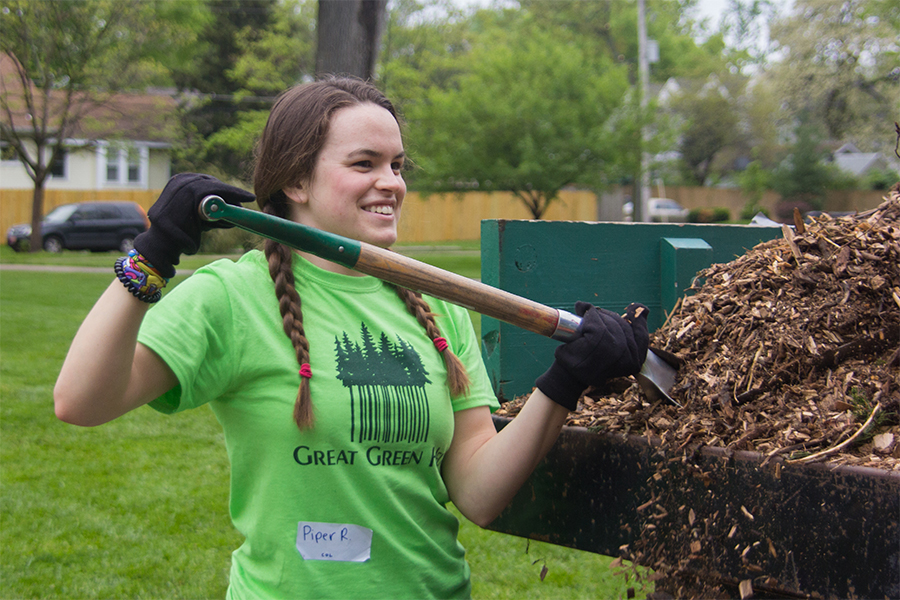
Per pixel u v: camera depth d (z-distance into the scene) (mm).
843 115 24672
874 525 1180
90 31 19547
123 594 3031
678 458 1408
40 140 21109
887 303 1580
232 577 1468
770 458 1298
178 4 19625
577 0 39188
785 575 1270
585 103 18188
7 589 3037
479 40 31812
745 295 1730
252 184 1623
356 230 1452
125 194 27797
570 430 1575
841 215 1935
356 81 1524
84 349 1206
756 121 33875
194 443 4910
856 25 23188
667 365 1612
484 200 26875
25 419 5309
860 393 1420
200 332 1336
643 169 18750
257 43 24781
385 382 1415
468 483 1522
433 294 1354
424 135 18391
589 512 1546
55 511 3818
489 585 3094
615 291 2223
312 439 1362
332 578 1365
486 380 1662
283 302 1396
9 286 13055
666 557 1426
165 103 26078
